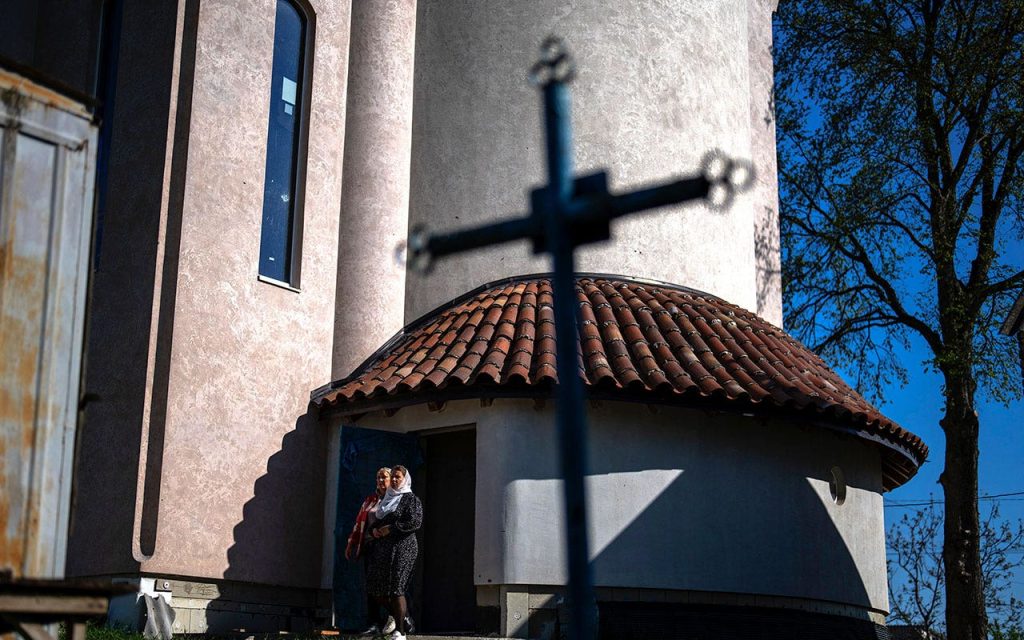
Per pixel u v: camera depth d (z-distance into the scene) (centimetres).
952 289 1834
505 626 1288
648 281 1608
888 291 1906
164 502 1284
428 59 1672
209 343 1361
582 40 1648
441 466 1463
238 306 1398
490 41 1653
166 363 1323
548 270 1577
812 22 1989
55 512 602
